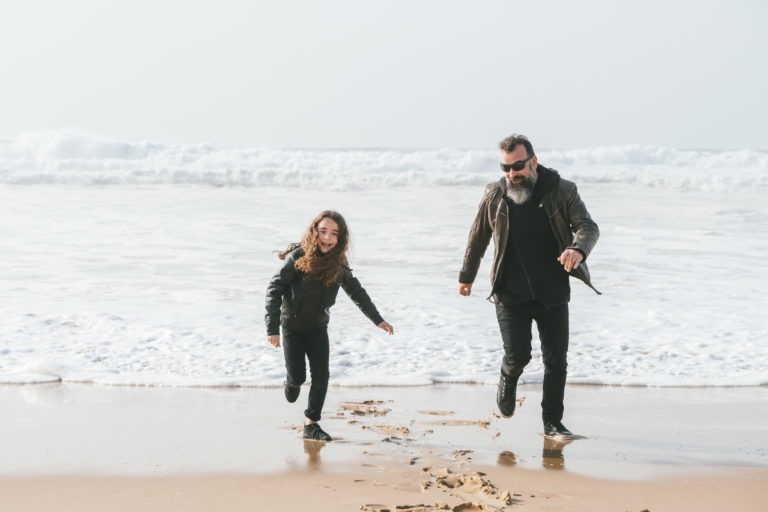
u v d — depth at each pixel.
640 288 10.77
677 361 7.54
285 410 5.90
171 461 4.65
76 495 4.08
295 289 5.06
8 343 7.77
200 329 8.41
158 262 12.27
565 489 4.22
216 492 4.13
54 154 33.09
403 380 6.79
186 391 6.46
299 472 4.46
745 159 37.62
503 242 4.90
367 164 33.00
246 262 12.34
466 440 5.17
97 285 10.60
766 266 12.38
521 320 5.01
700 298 10.19
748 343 8.13
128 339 7.98
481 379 6.90
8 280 10.82
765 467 4.68
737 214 19.14
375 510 3.85
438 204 21.09
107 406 5.96
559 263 4.90
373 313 5.17
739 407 6.17
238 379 6.72
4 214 17.77
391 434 5.30
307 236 5.03
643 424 5.65
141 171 27.39
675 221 17.83
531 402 6.22
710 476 4.49
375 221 17.27
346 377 6.86
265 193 24.17
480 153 35.00
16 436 5.14
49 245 13.67
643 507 3.98
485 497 4.07
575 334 8.46
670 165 38.00
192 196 22.73
